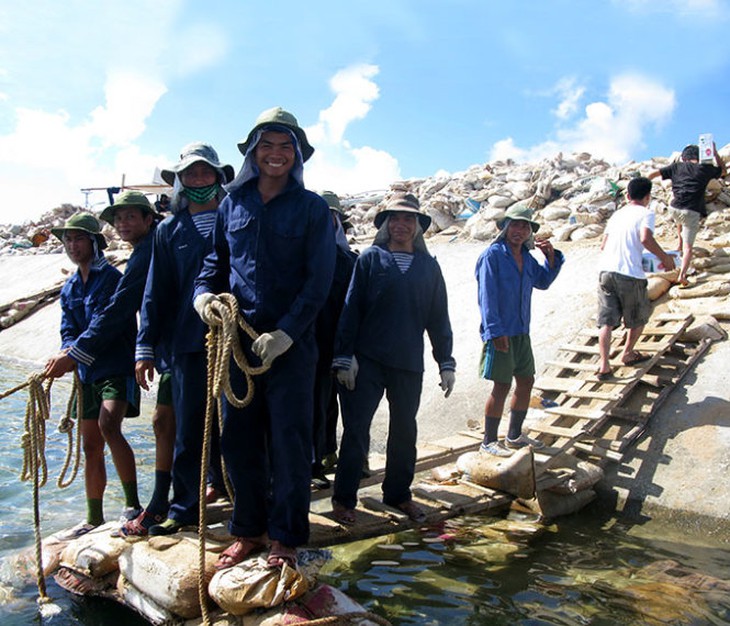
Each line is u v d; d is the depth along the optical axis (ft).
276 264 11.44
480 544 15.64
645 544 15.72
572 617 12.21
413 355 14.93
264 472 11.81
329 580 13.73
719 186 31.37
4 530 16.42
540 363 24.85
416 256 15.23
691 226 24.57
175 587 11.29
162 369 13.85
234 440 11.58
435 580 13.73
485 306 17.93
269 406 11.45
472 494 16.94
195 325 12.54
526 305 18.45
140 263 14.20
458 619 12.16
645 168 37.63
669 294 25.11
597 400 20.57
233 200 11.88
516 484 16.72
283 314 11.43
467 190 45.96
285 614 10.59
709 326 22.11
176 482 12.92
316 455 15.85
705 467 17.88
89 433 14.94
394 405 15.10
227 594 10.73
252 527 11.68
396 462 15.34
